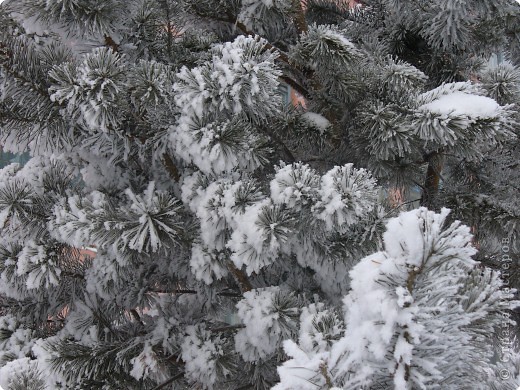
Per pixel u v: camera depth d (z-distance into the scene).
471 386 1.00
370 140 2.69
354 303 0.96
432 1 3.18
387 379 0.97
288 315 2.21
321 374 0.99
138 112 2.21
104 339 2.72
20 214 2.37
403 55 3.87
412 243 0.87
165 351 2.59
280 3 2.92
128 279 2.84
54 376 2.25
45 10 2.10
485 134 2.36
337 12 4.33
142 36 2.79
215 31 3.54
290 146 2.97
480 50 3.55
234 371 2.57
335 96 2.89
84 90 1.89
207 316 3.03
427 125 2.37
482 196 3.22
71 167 3.01
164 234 2.15
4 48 2.02
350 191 1.84
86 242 2.09
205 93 1.97
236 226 2.06
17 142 2.31
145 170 2.77
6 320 2.97
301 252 2.39
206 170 2.08
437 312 0.96
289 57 2.71
